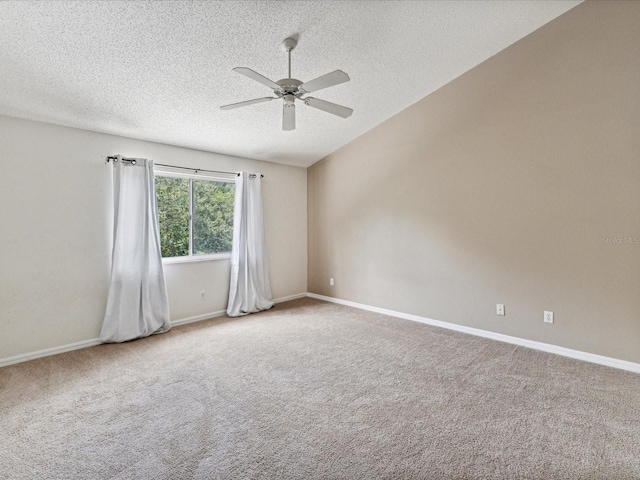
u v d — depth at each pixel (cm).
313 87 235
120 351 317
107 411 214
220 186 452
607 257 273
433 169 386
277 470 161
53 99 279
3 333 287
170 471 161
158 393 237
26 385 249
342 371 271
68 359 298
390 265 437
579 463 164
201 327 391
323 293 536
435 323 392
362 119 419
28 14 199
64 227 318
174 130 364
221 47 254
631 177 260
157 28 226
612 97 266
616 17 262
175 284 402
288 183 531
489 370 269
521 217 319
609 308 273
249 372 270
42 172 306
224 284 451
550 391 235
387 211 437
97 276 338
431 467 163
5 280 288
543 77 301
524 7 271
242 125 379
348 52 292
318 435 189
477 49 317
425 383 249
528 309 318
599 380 249
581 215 285
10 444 181
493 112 334
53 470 162
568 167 290
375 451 175
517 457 169
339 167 497
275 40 257
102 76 263
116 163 342
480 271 350
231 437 187
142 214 357
